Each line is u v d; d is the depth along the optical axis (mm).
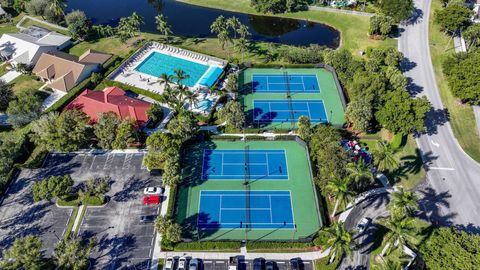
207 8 171500
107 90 110500
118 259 73875
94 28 147125
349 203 83375
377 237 77125
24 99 101375
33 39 136250
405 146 97000
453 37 140125
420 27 146625
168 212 80688
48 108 107562
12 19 160750
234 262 71938
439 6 159250
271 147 98500
